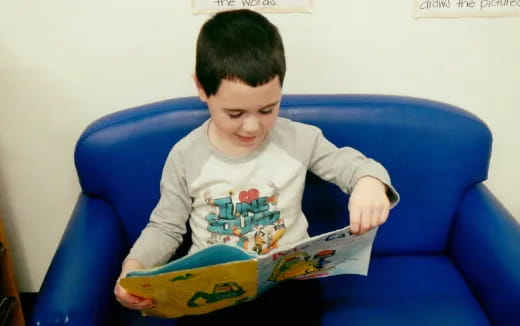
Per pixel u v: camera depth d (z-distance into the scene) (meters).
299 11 1.04
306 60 1.10
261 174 0.88
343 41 1.08
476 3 1.04
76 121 1.15
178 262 0.68
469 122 1.03
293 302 0.88
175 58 1.08
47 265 1.37
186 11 1.04
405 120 1.01
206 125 0.92
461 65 1.11
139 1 1.02
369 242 0.82
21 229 1.30
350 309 0.96
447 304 0.97
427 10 1.05
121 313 0.95
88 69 1.09
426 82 1.13
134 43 1.06
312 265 0.81
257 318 0.86
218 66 0.75
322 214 1.07
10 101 1.12
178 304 0.77
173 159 0.91
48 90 1.11
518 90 1.14
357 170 0.85
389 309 0.96
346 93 1.14
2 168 1.20
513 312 0.86
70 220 0.99
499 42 1.09
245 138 0.82
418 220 1.09
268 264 0.72
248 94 0.74
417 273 1.06
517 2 1.04
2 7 1.02
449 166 1.04
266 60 0.74
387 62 1.10
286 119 0.94
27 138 1.16
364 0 1.04
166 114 1.00
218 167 0.88
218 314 0.86
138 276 0.68
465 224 1.04
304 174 0.91
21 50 1.06
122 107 1.13
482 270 0.96
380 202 0.77
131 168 1.00
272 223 0.88
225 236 0.87
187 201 0.91
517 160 1.24
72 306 0.77
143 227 1.05
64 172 1.22
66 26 1.04
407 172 1.04
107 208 1.03
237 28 0.79
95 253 0.90
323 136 0.98
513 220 0.98
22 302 1.38
